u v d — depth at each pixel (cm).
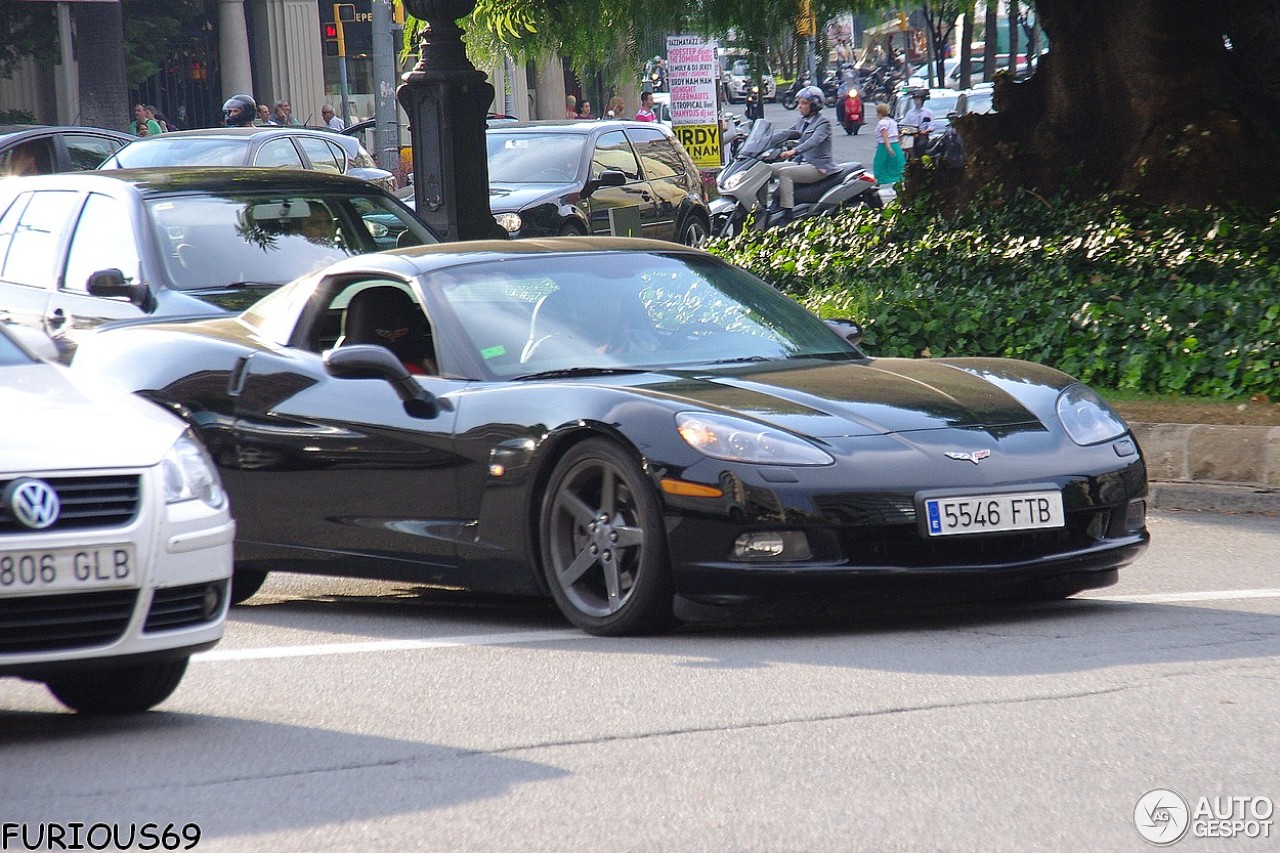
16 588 1152
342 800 1018
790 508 1429
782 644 1452
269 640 1580
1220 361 2638
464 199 3175
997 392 1598
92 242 2419
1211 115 3594
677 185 5075
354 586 1936
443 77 3144
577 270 1744
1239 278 3103
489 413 1579
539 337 1653
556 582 1540
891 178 8162
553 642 1502
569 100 10019
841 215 4141
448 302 1683
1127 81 3675
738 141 8731
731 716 1198
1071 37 3753
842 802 982
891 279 3531
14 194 2589
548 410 1539
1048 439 1532
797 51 3759
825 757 1080
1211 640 1408
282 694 1340
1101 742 1095
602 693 1287
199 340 1830
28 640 1166
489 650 1479
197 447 1284
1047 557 1494
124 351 1864
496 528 1575
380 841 934
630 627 1495
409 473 1633
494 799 1012
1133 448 1581
